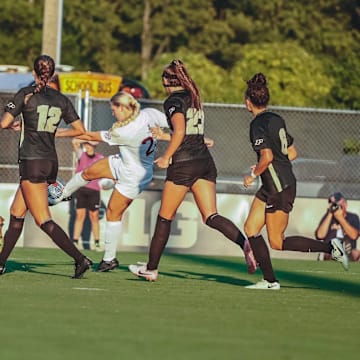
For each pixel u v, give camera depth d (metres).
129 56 155.88
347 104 99.94
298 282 36.34
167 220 32.72
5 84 63.47
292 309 27.52
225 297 29.59
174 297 29.05
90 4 153.50
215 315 25.52
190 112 31.44
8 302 26.36
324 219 48.53
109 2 159.25
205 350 20.58
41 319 23.62
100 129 51.72
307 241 32.00
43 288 29.86
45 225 31.98
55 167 31.53
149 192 50.38
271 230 31.58
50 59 31.12
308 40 153.38
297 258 50.56
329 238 48.44
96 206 49.75
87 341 21.05
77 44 144.00
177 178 31.95
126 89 64.75
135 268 33.44
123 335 21.92
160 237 32.81
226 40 155.25
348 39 152.88
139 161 34.59
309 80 103.38
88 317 24.22
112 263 35.97
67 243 32.41
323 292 32.59
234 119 53.31
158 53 159.25
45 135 31.23
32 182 31.42
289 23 154.25
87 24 153.38
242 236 32.34
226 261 46.16
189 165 31.80
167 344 21.06
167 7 157.88
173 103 31.12
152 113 34.44
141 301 27.77
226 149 53.22
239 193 51.28
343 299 30.70
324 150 52.75
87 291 29.55
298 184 52.50
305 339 22.47
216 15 161.50
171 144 30.98
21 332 21.81
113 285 31.55
